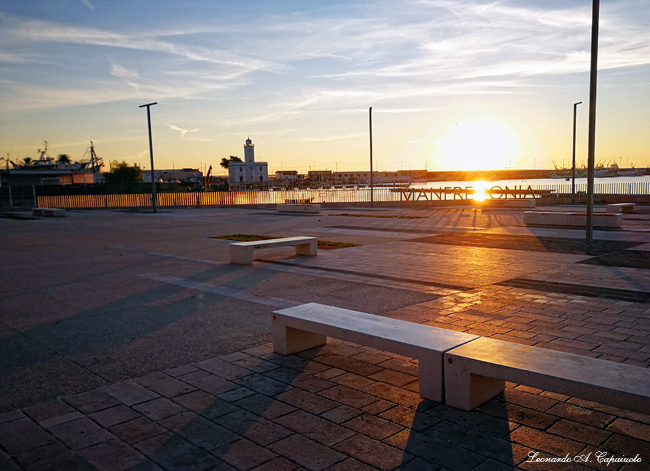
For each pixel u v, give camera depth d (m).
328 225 22.03
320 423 3.97
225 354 5.68
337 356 5.57
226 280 10.00
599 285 9.08
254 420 4.04
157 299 8.48
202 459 3.47
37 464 3.44
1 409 4.33
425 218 25.25
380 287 9.16
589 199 12.66
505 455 3.46
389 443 3.65
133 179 104.44
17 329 6.83
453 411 4.16
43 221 27.16
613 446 3.57
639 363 5.16
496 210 31.16
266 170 127.12
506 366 3.86
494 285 9.23
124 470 3.35
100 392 4.66
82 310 7.81
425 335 4.75
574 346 5.73
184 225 23.02
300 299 8.29
